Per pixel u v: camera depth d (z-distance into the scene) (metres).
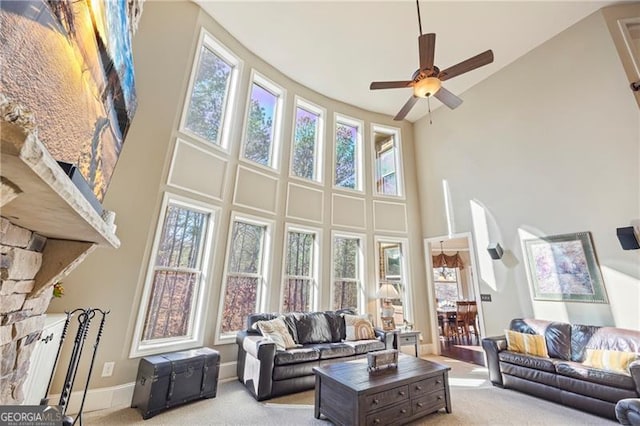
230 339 3.61
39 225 1.02
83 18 0.95
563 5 3.70
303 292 4.54
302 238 4.74
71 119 0.97
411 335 4.36
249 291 3.98
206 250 3.59
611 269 3.32
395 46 4.38
